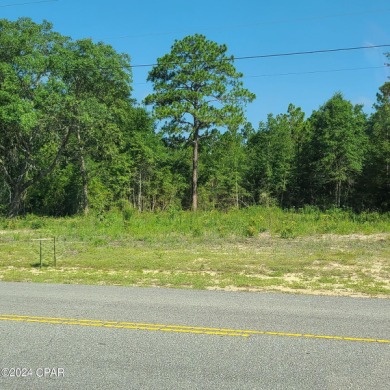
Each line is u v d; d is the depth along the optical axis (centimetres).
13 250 1788
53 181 4628
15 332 695
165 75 4484
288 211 4000
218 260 1469
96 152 4288
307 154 5647
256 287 1068
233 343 637
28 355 595
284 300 912
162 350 611
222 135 4653
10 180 3825
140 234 2233
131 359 578
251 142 6419
